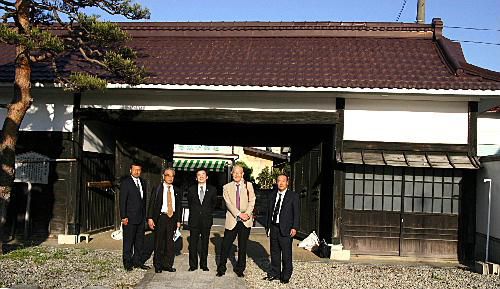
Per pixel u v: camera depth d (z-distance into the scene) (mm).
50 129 10273
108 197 11938
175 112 10000
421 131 9609
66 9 8156
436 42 11062
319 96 9609
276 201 7477
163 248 7680
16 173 10305
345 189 9773
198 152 22969
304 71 9594
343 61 10148
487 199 9234
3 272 7188
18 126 8039
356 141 9633
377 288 7195
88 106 10234
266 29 11633
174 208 7730
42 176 10297
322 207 10648
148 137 12055
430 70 9617
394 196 9773
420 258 9648
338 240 9547
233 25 11750
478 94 8805
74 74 7969
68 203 10164
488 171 9219
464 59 10961
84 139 10570
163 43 11523
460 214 9680
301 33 11562
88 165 10805
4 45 11922
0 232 8086
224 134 12664
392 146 9586
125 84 9211
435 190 9750
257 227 14438
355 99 9703
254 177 27516
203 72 9578
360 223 9750
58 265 7848
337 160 9344
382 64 9945
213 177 24094
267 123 9852
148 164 12000
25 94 7973
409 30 11352
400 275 8133
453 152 9539
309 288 7055
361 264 8992
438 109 9617
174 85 9164
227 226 7586
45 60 8156
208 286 6938
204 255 7816
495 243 8820
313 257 9578
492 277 8102
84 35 8352
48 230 10281
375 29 11414
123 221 7609
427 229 9703
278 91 9109
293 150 12477
